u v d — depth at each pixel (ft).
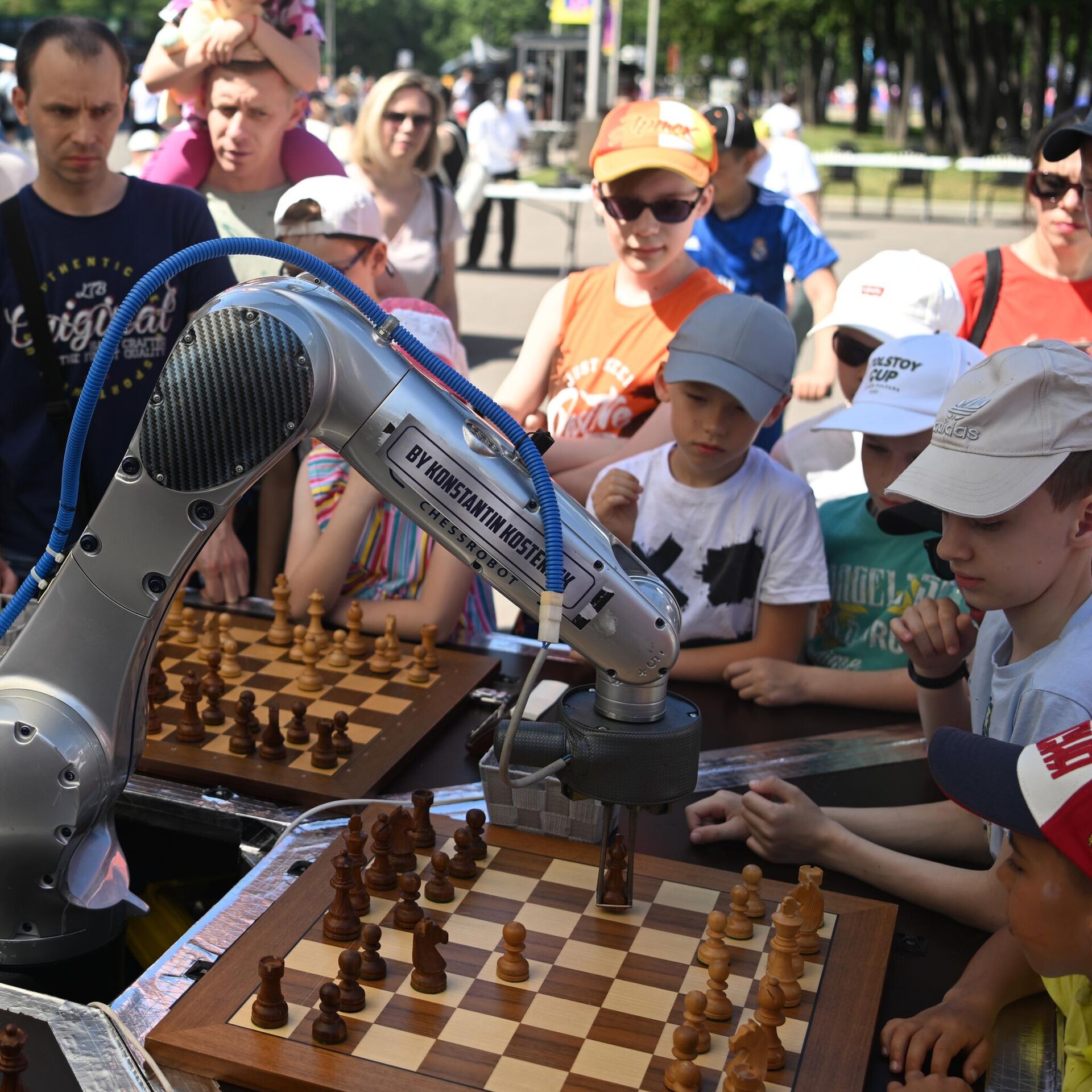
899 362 8.02
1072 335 11.16
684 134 9.84
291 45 11.69
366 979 4.76
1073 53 96.48
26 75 9.00
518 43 107.04
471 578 8.55
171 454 4.65
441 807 6.21
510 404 11.07
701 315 7.99
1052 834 3.96
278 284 4.70
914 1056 4.57
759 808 5.88
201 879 6.40
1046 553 5.08
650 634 4.61
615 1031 4.55
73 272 9.37
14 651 5.02
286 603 8.14
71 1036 4.50
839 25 109.40
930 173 65.00
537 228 54.90
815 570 8.19
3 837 4.95
